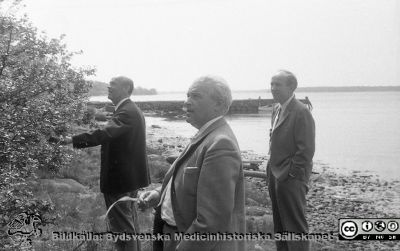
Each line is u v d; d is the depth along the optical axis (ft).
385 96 515.91
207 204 8.03
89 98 16.98
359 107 267.59
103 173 14.87
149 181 15.66
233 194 8.17
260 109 259.60
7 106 12.01
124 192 14.57
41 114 12.61
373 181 52.03
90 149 40.40
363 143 91.97
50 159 13.35
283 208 14.62
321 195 42.93
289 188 14.43
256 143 94.48
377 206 37.45
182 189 8.67
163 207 9.46
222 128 8.79
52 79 13.35
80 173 29.89
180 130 127.95
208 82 8.88
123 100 14.96
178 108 252.42
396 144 88.89
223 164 8.16
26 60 13.08
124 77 15.03
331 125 141.18
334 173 57.57
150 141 89.71
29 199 13.08
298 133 14.37
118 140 14.46
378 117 176.24
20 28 13.29
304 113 14.47
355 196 42.73
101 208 21.68
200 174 8.27
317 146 88.53
